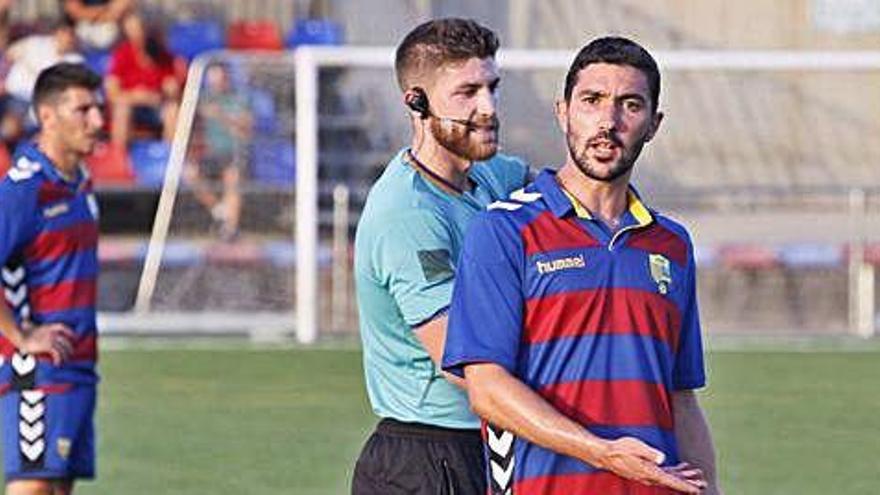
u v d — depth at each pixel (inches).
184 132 2250.2
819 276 2276.1
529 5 2588.6
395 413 786.8
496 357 658.8
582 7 2600.9
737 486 1363.2
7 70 2460.6
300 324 2117.4
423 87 777.6
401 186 778.2
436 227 769.6
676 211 2336.4
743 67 2130.9
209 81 2273.6
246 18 2625.5
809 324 2272.4
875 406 1706.4
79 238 1066.7
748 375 1892.2
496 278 662.5
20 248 1053.8
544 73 2201.0
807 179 2345.0
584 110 657.6
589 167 658.8
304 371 1903.3
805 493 1338.6
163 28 2578.7
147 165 2463.1
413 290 764.0
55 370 1059.9
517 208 671.1
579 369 660.7
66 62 1121.4
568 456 660.1
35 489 1068.5
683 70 2226.9
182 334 2188.7
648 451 636.1
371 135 2219.5
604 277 664.4
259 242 2253.9
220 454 1478.8
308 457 1466.5
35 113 1064.8
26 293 1059.9
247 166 2260.1
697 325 687.1
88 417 1076.5
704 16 2610.7
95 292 1082.7
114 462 1445.6
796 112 2345.0
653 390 665.6
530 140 2208.4
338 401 1724.9
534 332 663.8
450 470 777.6
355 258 792.3
